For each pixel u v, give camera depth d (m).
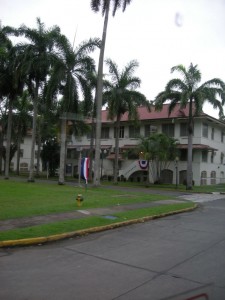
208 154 40.75
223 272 6.43
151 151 32.88
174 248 8.40
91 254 7.76
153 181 40.19
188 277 6.12
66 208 13.67
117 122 34.91
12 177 38.44
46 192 19.89
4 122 42.34
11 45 31.14
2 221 10.79
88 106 28.09
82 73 27.67
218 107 30.75
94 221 11.28
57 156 44.03
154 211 14.32
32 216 11.79
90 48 27.69
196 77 30.78
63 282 5.79
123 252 7.96
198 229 11.18
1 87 30.66
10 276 6.07
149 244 8.84
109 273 6.32
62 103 27.73
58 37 27.52
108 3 28.17
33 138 29.55
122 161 44.09
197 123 38.72
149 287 5.59
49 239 8.93
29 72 28.05
